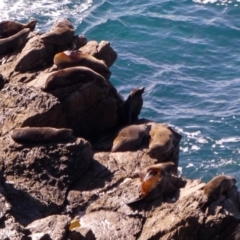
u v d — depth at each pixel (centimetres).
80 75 4619
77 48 5147
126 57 9225
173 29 10031
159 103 8244
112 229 3788
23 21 9806
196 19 10350
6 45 5100
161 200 3931
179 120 7862
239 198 3900
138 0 10888
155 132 4544
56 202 3994
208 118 7906
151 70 8969
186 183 4122
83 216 3912
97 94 4688
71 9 10350
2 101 4594
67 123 4628
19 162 4172
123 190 4066
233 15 10538
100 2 10662
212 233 3656
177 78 8788
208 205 3747
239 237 3628
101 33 9856
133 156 4388
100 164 4288
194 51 9488
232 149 7288
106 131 4831
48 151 4216
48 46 4978
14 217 3638
